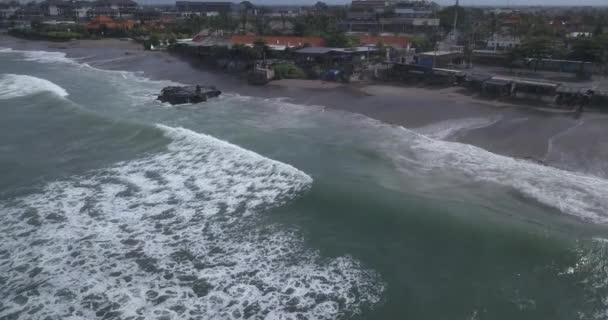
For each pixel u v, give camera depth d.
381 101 46.84
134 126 36.47
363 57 69.06
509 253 18.98
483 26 109.38
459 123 38.09
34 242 20.67
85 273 18.53
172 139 33.41
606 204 23.27
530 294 16.75
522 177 26.72
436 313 16.02
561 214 22.38
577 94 42.28
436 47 76.12
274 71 61.50
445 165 28.81
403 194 23.91
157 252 19.88
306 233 20.91
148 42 105.12
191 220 22.36
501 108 42.34
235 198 24.33
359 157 30.12
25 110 43.25
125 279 18.16
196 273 18.42
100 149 32.31
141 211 23.31
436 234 20.44
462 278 17.72
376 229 21.03
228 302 16.73
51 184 26.56
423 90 51.91
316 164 28.86
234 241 20.55
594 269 17.67
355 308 16.28
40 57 96.00
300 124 39.31
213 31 110.94
